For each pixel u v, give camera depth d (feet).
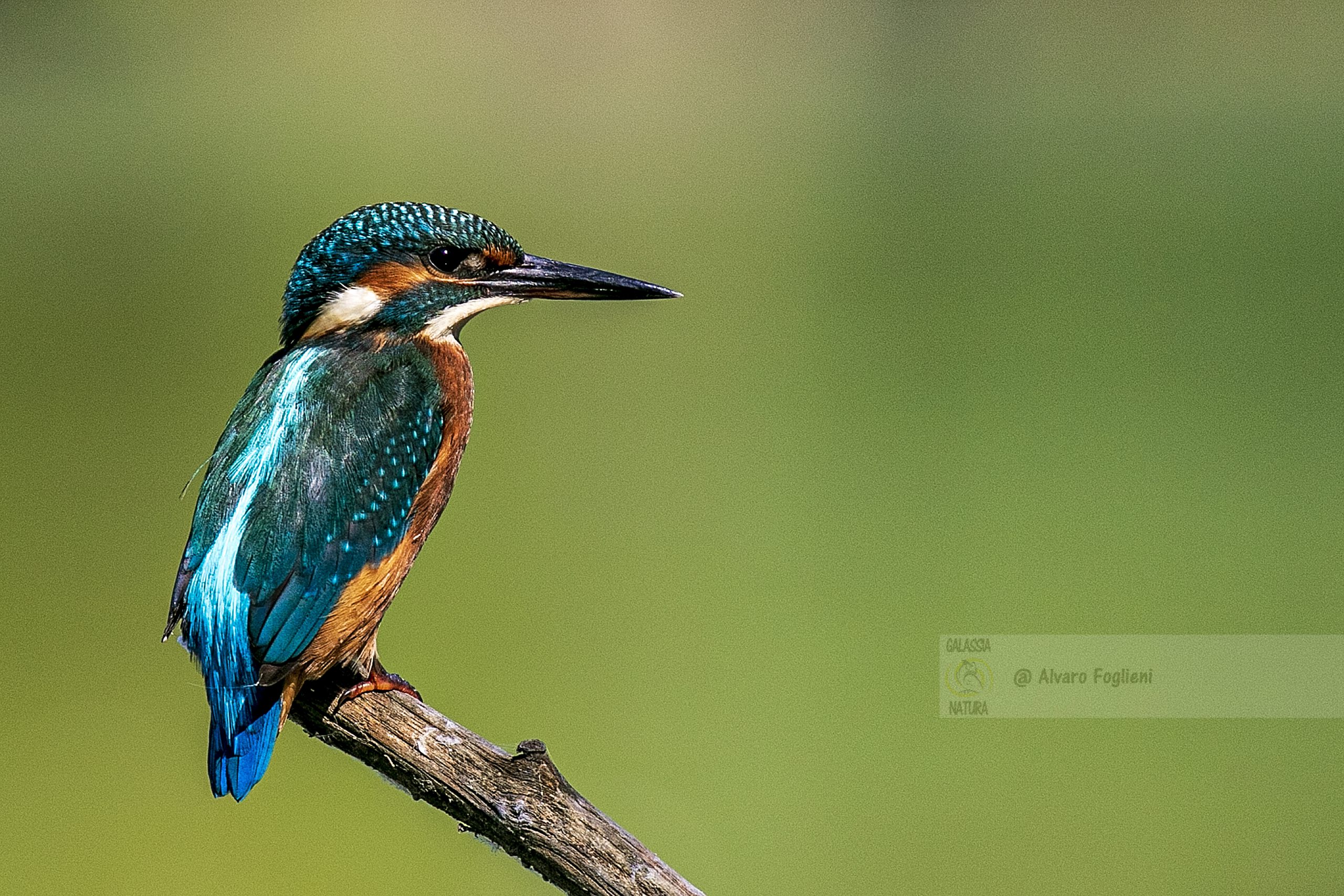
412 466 15.55
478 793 15.39
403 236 15.60
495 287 15.62
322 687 15.48
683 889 15.37
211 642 15.46
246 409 15.55
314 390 15.55
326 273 15.60
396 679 15.49
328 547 15.49
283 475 15.51
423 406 15.57
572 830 15.38
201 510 15.49
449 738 15.42
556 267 15.64
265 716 15.46
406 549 15.55
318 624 15.47
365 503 15.52
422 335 15.61
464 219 15.61
